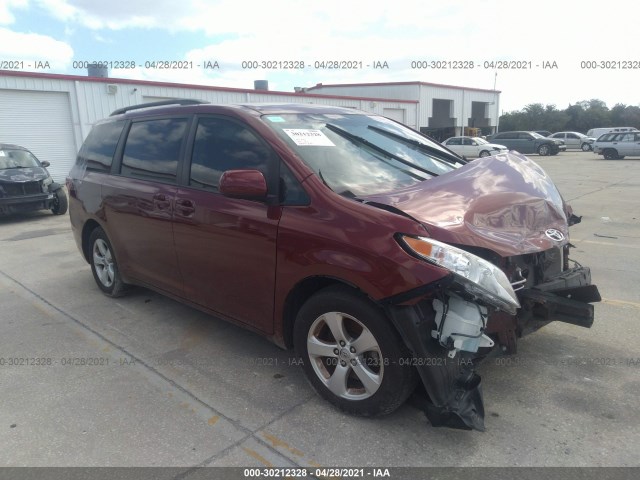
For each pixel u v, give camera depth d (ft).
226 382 11.07
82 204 16.47
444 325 8.32
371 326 8.80
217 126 11.90
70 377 11.40
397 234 8.43
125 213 14.20
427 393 8.70
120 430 9.37
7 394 10.70
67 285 18.34
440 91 135.13
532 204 10.31
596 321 13.83
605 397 10.09
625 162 80.94
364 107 107.24
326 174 10.09
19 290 17.90
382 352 8.77
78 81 60.85
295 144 10.51
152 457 8.59
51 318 15.08
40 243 26.43
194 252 12.00
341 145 11.34
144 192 13.39
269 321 10.64
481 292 8.02
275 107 12.16
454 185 10.32
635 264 19.57
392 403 8.94
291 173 9.99
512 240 9.14
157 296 16.83
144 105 15.44
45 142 59.67
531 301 9.44
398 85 127.34
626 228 26.84
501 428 9.16
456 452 8.55
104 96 63.41
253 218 10.36
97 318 14.98
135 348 12.87
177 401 10.34
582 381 10.71
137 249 14.21
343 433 9.14
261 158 10.58
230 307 11.56
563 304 9.56
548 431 9.05
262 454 8.63
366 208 8.94
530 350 12.15
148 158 13.78
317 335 9.93
